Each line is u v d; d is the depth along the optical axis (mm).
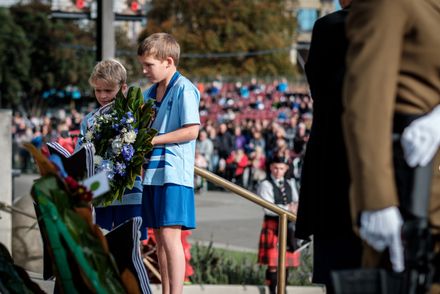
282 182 10336
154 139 5789
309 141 3959
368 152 3209
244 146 30562
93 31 56562
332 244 3791
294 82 47375
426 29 3412
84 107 55000
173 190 5793
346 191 3750
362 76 3281
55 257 3826
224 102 43375
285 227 7137
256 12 60125
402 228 3227
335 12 3980
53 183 3756
